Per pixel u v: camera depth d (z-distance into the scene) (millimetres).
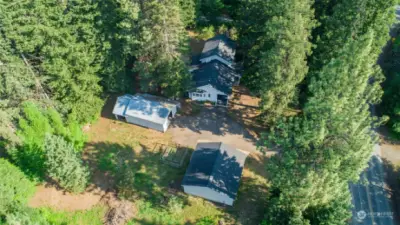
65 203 35031
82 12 35812
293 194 26422
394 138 40875
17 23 33750
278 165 28125
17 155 35219
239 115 44000
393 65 44750
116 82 42844
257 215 34000
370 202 35344
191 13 50656
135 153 39875
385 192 36188
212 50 48469
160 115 41250
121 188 35906
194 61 49656
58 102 39188
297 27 32688
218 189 33500
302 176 25625
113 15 38219
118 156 39531
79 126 41219
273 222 30484
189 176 35062
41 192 35625
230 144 40562
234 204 34938
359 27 35000
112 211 34281
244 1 43375
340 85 24406
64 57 36281
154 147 40469
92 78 38750
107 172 37938
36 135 34781
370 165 38438
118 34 39344
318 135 23922
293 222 27469
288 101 37156
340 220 27016
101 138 41594
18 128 36219
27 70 36562
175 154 39500
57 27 34906
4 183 32125
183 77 40594
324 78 25141
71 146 33594
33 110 34250
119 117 43719
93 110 41219
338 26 36094
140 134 42000
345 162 25812
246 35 45281
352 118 24906
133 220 33875
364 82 25828
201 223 33438
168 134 41906
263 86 36406
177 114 44188
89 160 39125
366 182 30203
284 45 32375
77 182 34000
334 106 24281
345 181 26828
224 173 34750
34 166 35594
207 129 42344
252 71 42344
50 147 31344
